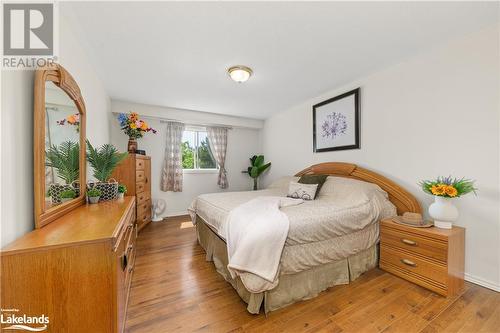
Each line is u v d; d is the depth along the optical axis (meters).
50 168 1.26
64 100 1.45
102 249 0.95
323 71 2.63
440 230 1.83
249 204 2.12
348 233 1.96
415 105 2.30
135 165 3.26
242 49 2.12
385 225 2.15
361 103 2.87
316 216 1.81
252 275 1.44
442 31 1.84
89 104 2.26
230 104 4.00
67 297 0.90
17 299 0.84
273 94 3.45
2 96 0.90
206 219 2.45
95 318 0.94
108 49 2.09
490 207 1.80
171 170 4.42
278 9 1.55
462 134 1.96
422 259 1.84
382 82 2.61
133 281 1.94
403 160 2.42
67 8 1.50
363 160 2.85
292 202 2.24
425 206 2.24
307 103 3.81
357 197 2.30
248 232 1.54
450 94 2.03
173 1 1.47
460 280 1.82
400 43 2.03
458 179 1.97
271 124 4.94
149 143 4.30
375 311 1.54
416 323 1.41
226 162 5.09
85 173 1.78
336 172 3.12
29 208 1.06
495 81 1.77
